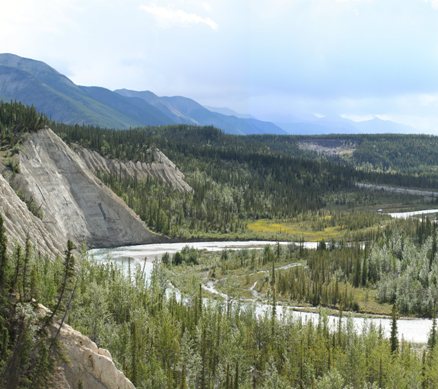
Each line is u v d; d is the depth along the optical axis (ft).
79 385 169.48
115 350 263.90
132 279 496.64
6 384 156.04
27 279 194.80
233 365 287.69
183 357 272.92
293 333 333.83
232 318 374.43
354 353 288.10
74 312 278.67
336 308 469.98
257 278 548.72
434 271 503.61
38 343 169.48
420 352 353.31
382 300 488.02
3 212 389.80
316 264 567.59
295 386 294.87
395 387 276.62
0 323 165.27
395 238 625.00
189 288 460.96
